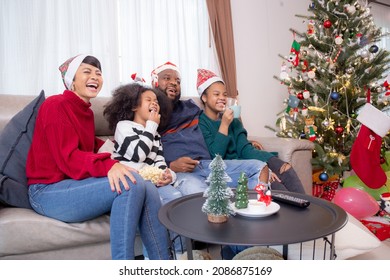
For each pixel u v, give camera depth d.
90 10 2.35
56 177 1.22
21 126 1.34
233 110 1.86
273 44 3.60
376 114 1.95
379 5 4.41
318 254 1.12
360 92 2.54
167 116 1.75
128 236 1.05
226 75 3.03
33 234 1.11
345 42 2.55
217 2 2.98
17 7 2.12
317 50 2.75
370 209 1.81
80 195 1.12
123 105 1.60
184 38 2.85
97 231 1.21
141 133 1.49
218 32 2.97
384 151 2.50
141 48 2.61
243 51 3.37
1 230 1.07
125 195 1.07
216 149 1.79
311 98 2.69
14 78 2.12
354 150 2.10
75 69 1.40
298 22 3.80
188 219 0.90
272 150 2.02
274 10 3.60
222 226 0.83
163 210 0.97
